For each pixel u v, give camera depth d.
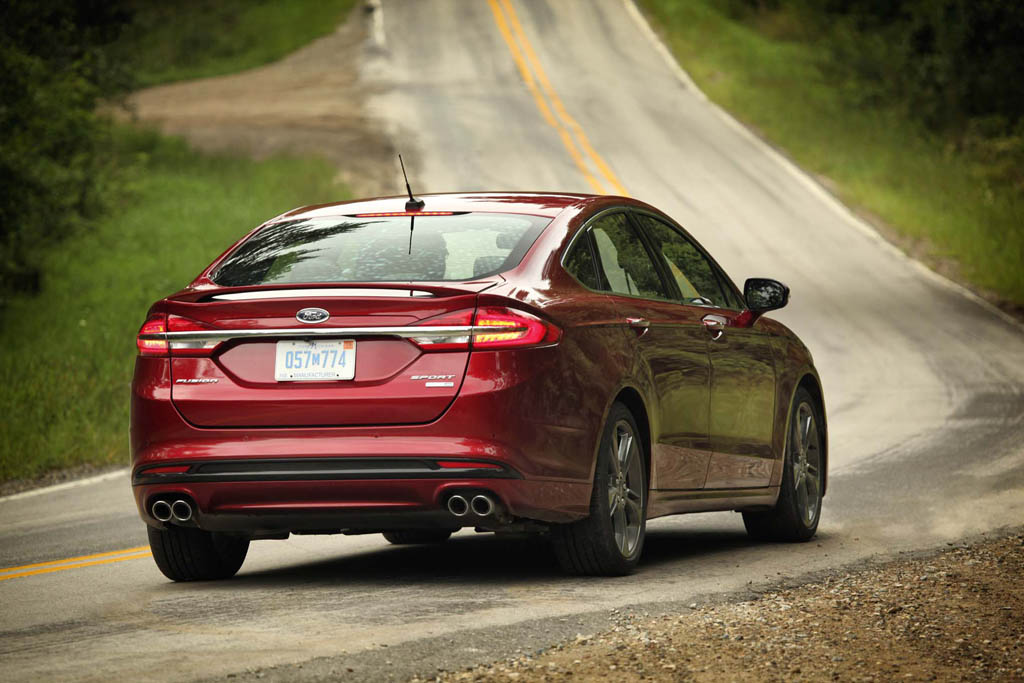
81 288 63.84
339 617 13.55
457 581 15.84
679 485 17.00
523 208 16.39
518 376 14.36
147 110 119.31
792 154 107.69
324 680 10.88
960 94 124.88
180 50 150.12
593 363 15.19
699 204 90.38
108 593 15.88
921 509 21.72
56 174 70.50
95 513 24.84
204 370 14.94
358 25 156.62
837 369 48.25
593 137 108.75
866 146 113.62
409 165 97.69
